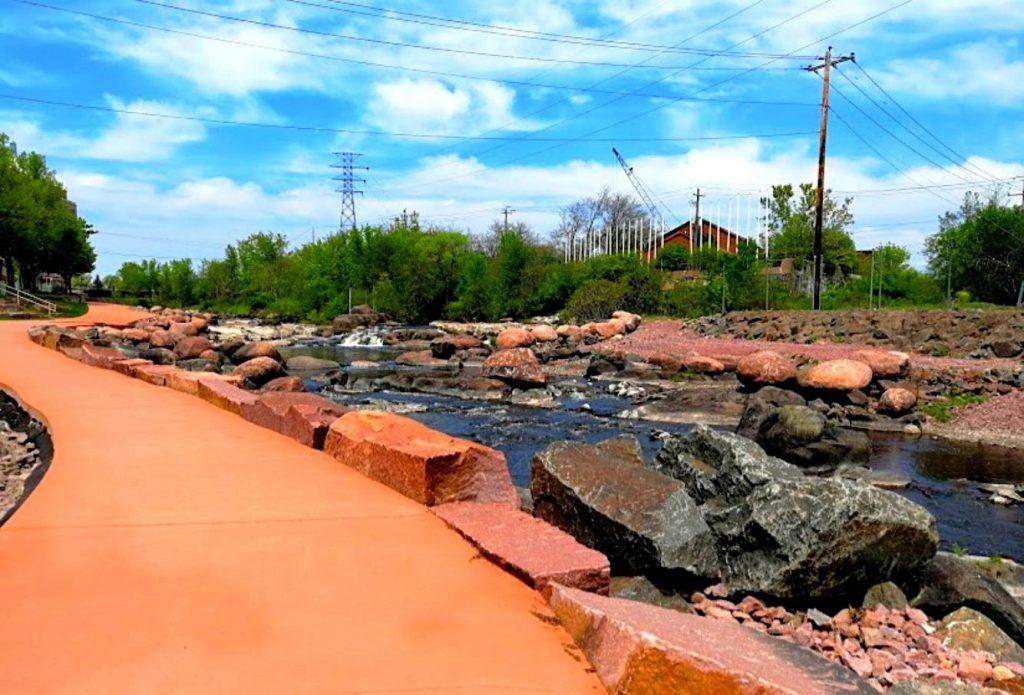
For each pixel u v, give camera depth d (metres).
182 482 5.99
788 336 28.86
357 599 3.73
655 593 5.70
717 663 2.80
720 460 7.28
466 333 40.97
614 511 5.95
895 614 5.77
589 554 4.21
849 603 6.04
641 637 2.96
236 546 4.46
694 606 5.71
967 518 9.70
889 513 5.93
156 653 3.11
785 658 3.18
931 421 16.28
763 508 6.13
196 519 4.99
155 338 27.39
